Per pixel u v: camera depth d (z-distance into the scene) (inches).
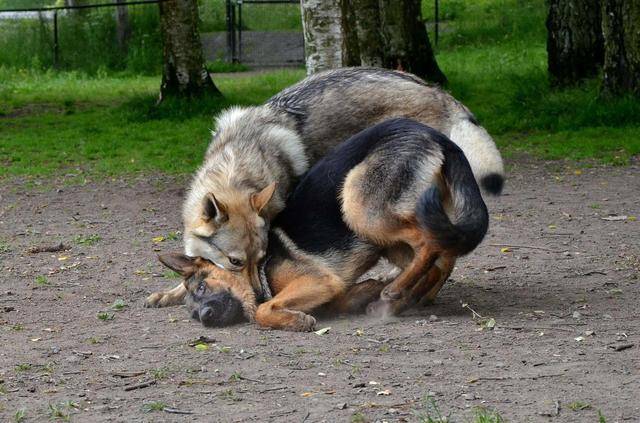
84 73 1218.0
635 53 693.3
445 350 251.8
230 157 290.2
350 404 211.8
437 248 276.7
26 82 1144.8
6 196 536.7
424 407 208.5
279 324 275.9
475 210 273.0
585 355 244.4
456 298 314.0
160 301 310.2
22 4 1908.2
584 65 799.1
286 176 297.1
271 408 210.8
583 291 318.7
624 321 279.0
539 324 276.7
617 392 215.6
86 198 529.0
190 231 283.0
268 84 994.1
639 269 347.6
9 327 286.7
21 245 415.5
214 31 1429.6
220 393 221.8
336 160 288.0
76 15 1332.4
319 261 281.9
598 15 791.1
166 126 769.6
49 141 717.3
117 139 720.3
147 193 540.1
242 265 279.6
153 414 209.0
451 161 278.1
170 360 248.8
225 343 263.6
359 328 277.6
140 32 1320.1
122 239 426.6
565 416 201.5
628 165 575.5
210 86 858.8
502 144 660.7
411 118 310.7
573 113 714.8
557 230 419.5
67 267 372.8
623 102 690.2
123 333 277.6
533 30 1270.9
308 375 233.5
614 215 449.1
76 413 210.7
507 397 213.9
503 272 350.9
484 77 956.6
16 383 232.4
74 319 296.0
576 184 529.0
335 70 320.2
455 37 1290.6
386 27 890.7
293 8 1487.5
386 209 277.0
